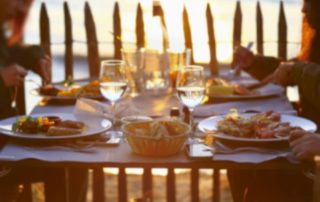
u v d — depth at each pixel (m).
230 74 3.34
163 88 3.00
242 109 2.58
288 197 2.26
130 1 11.26
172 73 3.02
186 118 2.43
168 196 3.43
